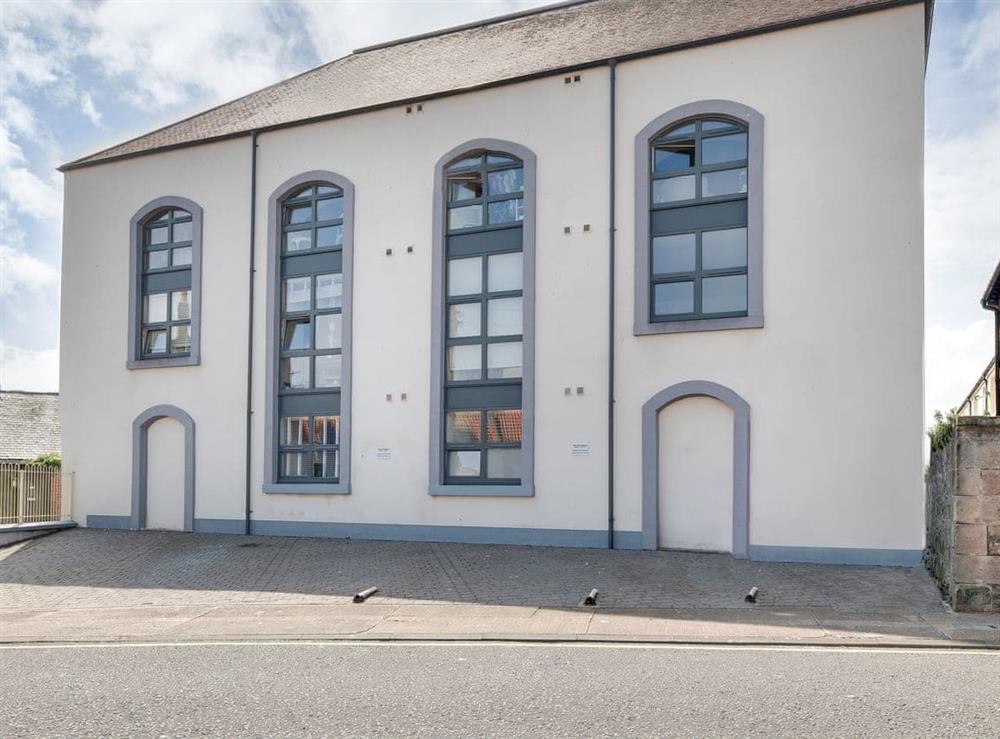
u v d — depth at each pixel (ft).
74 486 62.28
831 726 18.15
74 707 20.51
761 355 42.68
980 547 30.73
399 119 53.26
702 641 27.25
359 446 52.60
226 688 22.06
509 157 50.49
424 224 52.11
